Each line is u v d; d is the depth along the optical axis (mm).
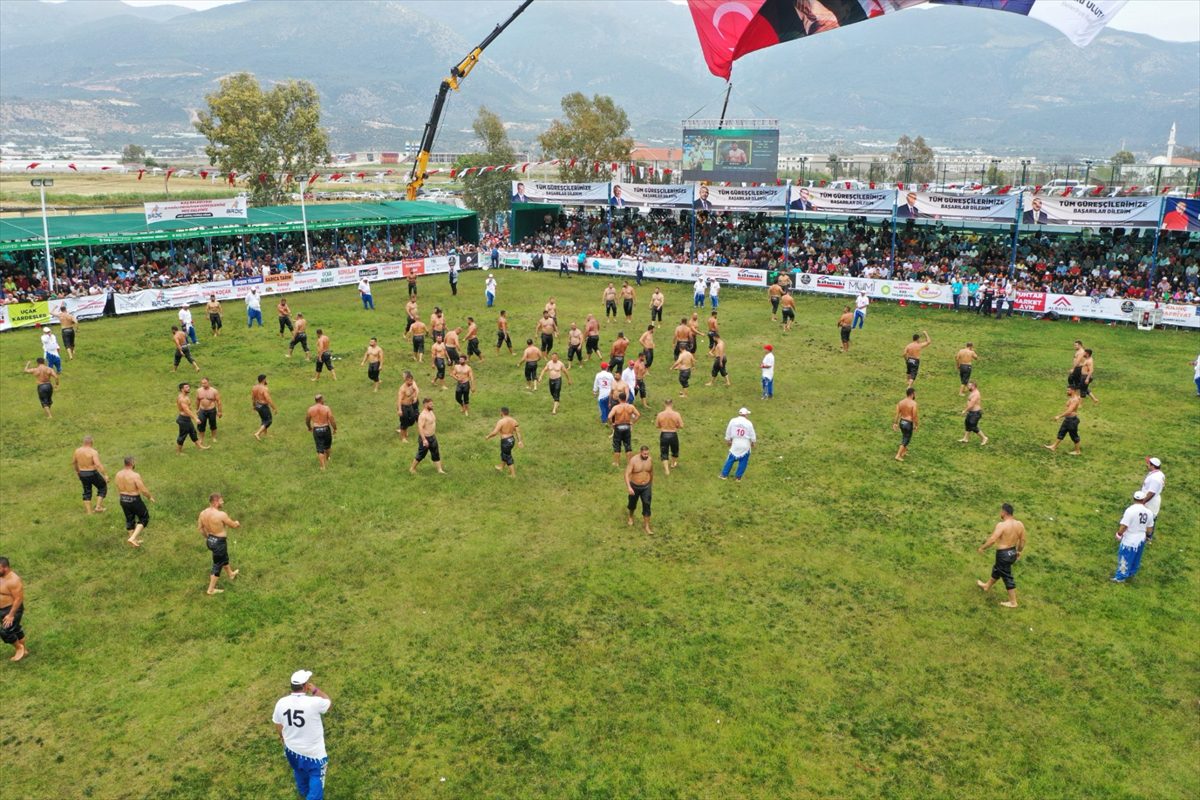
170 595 13703
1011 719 10578
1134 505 13836
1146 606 13344
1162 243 41219
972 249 44719
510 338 31922
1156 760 9836
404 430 20891
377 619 12938
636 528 16172
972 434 21562
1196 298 34219
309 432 21750
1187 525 16328
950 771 9648
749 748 10008
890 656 11938
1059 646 12203
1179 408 23656
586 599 13508
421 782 9469
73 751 10039
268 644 12273
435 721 10531
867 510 17000
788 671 11555
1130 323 34281
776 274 42906
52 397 24422
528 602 13422
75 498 17625
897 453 20109
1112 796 9258
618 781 9461
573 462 19625
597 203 49250
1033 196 36469
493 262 51656
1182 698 10992
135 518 15594
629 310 35594
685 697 10977
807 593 13711
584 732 10297
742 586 13930
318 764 8891
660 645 12180
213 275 42844
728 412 23438
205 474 18891
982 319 36156
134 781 9555
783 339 32375
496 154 82375
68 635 12523
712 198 45469
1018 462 19672
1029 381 26562
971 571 14469
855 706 10812
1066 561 14859
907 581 14125
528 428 22047
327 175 53625
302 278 43312
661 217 56094
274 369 27953
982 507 17172
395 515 16734
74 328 31547
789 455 20125
